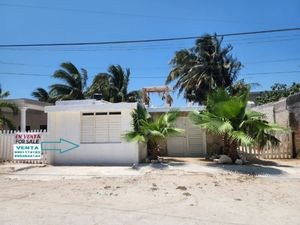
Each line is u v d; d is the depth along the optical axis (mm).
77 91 34031
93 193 9047
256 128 12883
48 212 7090
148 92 25203
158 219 6551
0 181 11164
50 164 15109
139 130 14391
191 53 33406
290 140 16750
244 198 8359
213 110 13609
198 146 18141
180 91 33812
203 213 6984
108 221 6422
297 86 28750
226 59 32531
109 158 14703
